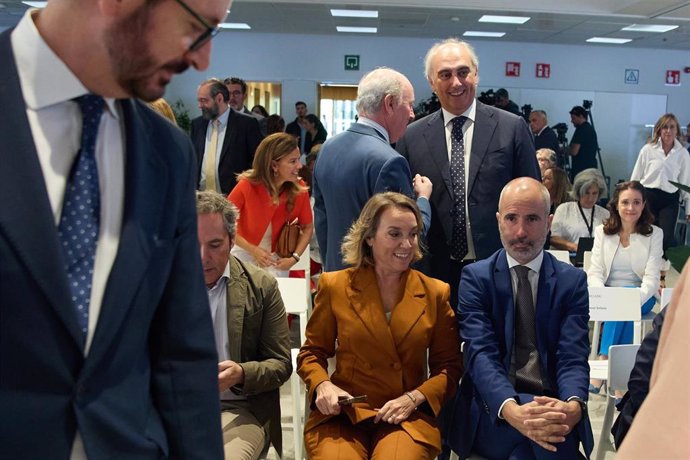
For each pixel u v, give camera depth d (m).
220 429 1.02
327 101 11.45
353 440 1.99
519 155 2.48
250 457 1.95
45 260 0.75
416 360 2.13
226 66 11.09
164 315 0.97
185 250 0.97
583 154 9.20
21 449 0.79
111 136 0.86
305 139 10.23
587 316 2.10
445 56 2.46
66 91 0.79
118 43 0.75
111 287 0.82
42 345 0.77
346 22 9.39
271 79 11.11
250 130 4.86
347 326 2.11
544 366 2.06
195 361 0.99
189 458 0.98
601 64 11.09
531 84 11.17
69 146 0.81
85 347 0.81
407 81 2.40
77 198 0.81
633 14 8.05
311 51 11.03
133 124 0.88
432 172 2.53
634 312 2.94
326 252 2.61
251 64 11.08
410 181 2.32
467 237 2.51
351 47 11.01
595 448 2.87
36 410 0.78
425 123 2.60
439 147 2.53
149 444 0.91
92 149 0.83
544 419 1.82
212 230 1.97
